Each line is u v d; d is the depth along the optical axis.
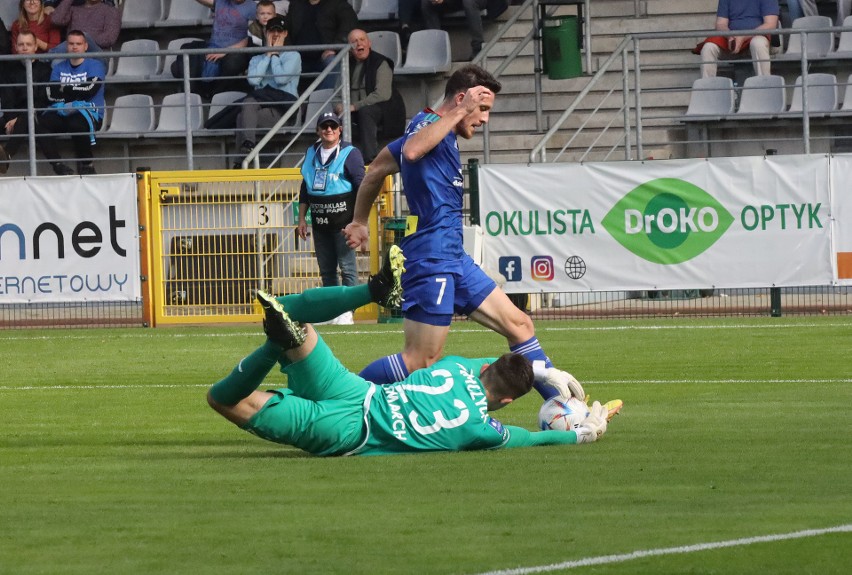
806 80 34.44
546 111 42.62
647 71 42.31
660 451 13.20
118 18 44.03
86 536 9.54
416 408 12.94
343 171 29.70
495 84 14.85
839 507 10.30
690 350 24.70
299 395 12.79
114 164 43.31
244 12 41.88
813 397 18.02
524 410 17.12
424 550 8.98
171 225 33.66
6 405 18.64
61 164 40.59
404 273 14.58
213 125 40.12
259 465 12.68
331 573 8.41
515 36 43.62
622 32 43.06
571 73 40.12
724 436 14.33
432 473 11.87
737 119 39.69
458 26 44.28
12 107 40.81
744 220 31.27
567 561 8.62
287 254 33.62
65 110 40.25
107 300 33.25
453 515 10.10
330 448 12.80
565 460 12.59
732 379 20.42
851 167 30.84
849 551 8.84
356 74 39.41
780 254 31.20
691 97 40.59
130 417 17.16
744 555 8.74
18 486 11.72
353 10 40.88
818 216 31.00
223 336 30.09
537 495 10.86
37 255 33.16
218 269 33.69
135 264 33.25
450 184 14.63
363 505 10.53
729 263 31.42
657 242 31.62
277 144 40.84
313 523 9.89
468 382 13.16
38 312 36.94
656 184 31.52
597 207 31.81
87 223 33.16
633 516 10.02
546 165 31.92
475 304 14.88
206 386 20.73
